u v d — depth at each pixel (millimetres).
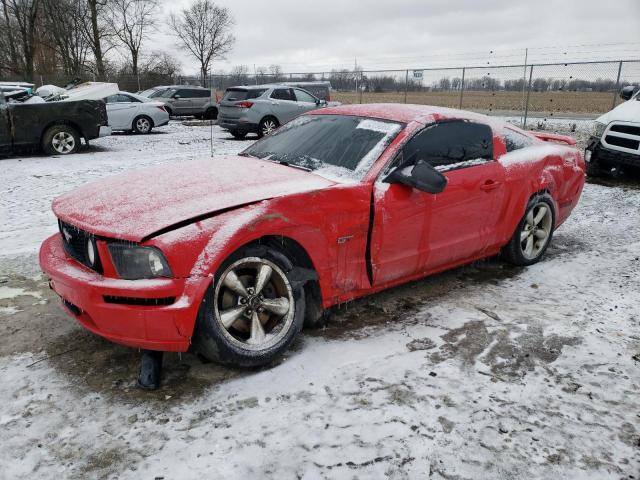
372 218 3303
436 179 3207
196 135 17031
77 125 11891
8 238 5414
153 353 2859
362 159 3518
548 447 2377
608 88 17172
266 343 2945
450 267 4121
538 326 3557
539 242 4781
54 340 3322
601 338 3398
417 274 3840
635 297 4059
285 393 2750
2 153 11539
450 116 3959
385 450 2334
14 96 12008
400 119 3791
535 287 4281
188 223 2686
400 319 3650
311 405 2648
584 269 4676
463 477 2186
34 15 39000
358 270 3375
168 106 24016
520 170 4301
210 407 2633
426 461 2271
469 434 2451
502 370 3006
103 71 40094
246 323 2990
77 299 2727
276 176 3355
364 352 3174
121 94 17297
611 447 2387
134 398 2707
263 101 15641
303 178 3332
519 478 2189
